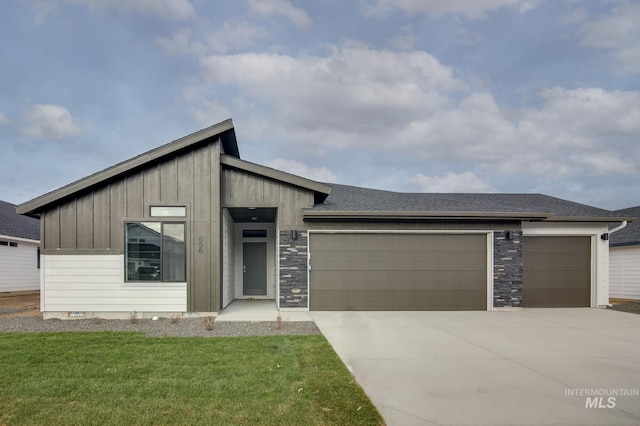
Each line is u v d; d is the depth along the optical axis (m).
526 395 4.88
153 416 4.13
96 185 10.86
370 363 6.20
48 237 10.73
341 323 9.66
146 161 10.77
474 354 6.79
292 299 11.63
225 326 9.27
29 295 18.27
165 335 8.28
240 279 15.37
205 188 11.06
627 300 16.28
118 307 10.74
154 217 10.93
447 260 12.06
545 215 11.84
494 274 12.06
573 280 12.73
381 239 11.96
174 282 10.87
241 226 15.54
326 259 11.81
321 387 5.02
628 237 16.89
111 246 10.81
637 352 7.00
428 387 5.13
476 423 4.07
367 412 4.28
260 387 5.00
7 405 4.41
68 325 9.58
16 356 6.50
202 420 4.04
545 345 7.48
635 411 4.40
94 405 4.42
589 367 6.08
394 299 11.88
